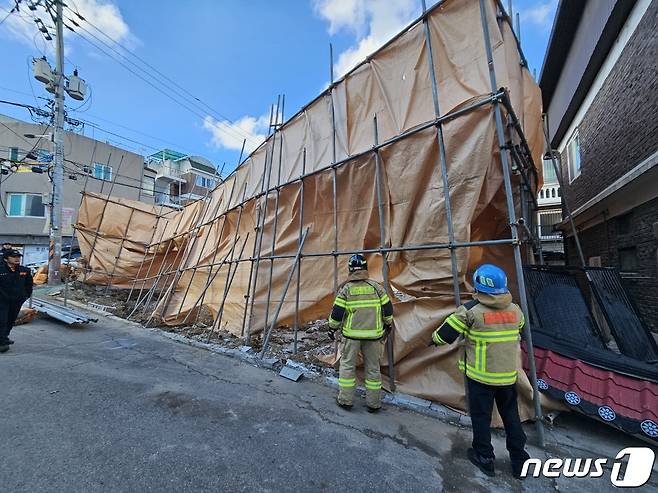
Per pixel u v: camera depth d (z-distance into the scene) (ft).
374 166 14.80
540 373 10.98
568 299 13.91
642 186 18.07
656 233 17.34
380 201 13.73
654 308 18.12
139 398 11.76
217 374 14.55
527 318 9.60
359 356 13.28
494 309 8.43
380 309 11.45
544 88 38.01
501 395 8.43
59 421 9.92
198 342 19.60
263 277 20.49
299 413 10.94
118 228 40.52
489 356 8.18
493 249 16.03
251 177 25.46
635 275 20.12
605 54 24.41
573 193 33.68
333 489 7.37
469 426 10.13
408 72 14.19
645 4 18.47
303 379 14.03
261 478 7.66
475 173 10.92
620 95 21.93
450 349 11.28
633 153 20.04
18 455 8.17
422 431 9.93
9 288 16.46
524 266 15.34
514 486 7.63
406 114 13.69
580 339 12.76
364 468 8.11
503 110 11.09
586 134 29.17
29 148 62.95
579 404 9.90
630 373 9.99
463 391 10.80
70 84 41.09
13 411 10.40
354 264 12.00
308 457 8.50
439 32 13.10
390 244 13.56
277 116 22.26
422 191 12.55
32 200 62.59
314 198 18.47
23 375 13.39
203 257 27.78
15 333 19.75
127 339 20.27
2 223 60.59
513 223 9.73
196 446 8.86
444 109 12.41
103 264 38.75
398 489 7.41
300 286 18.44
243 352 17.28
